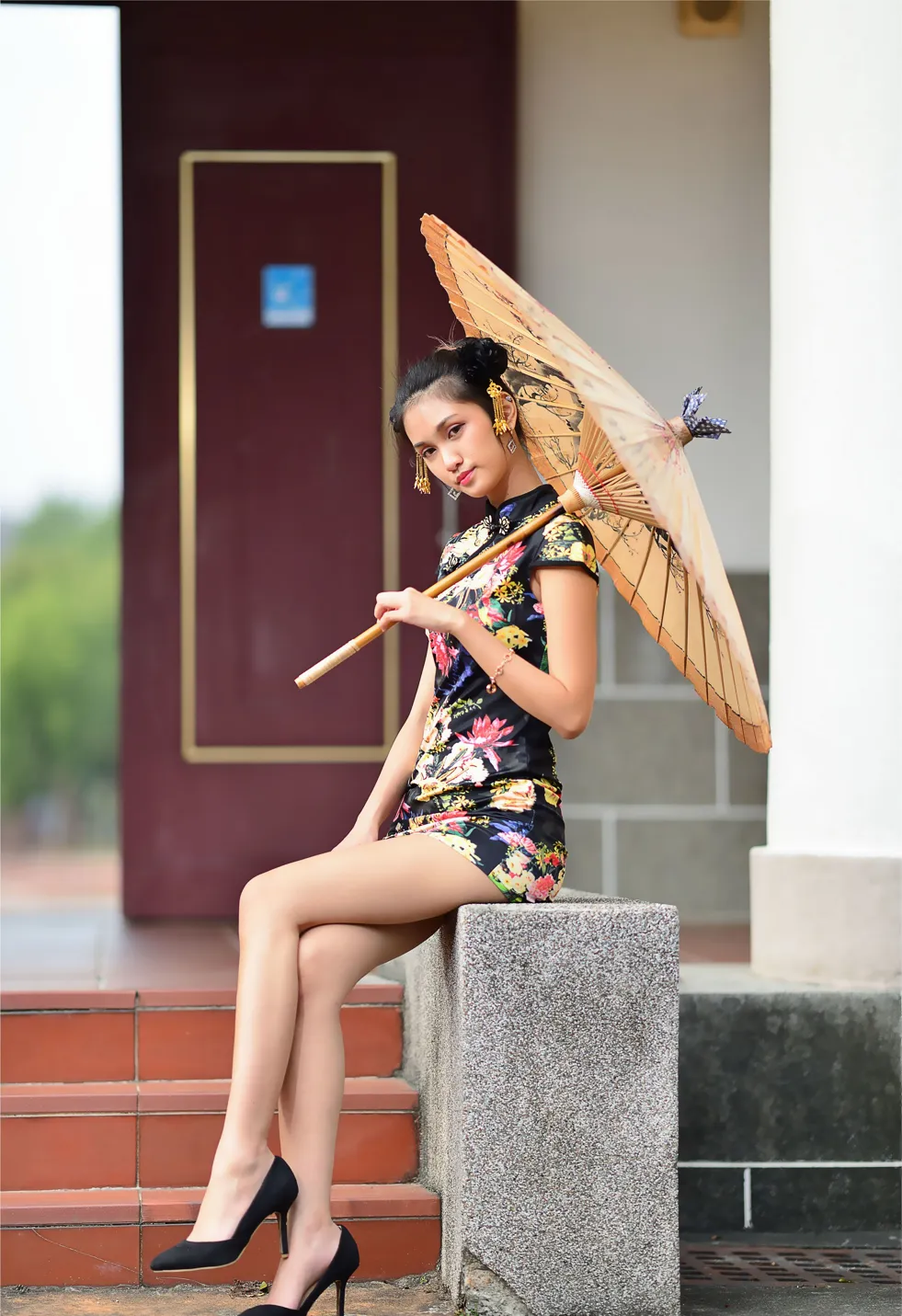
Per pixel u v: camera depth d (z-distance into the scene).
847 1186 5.71
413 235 9.36
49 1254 4.85
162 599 9.32
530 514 4.63
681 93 9.32
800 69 6.25
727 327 9.31
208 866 9.27
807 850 6.09
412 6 9.37
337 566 9.34
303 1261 4.04
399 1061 5.59
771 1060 5.72
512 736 4.52
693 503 4.27
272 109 9.37
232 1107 3.99
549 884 4.49
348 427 9.34
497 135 9.32
